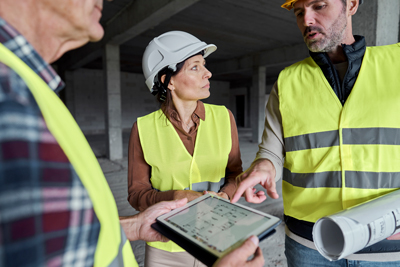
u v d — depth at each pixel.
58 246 0.23
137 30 4.49
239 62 8.75
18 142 0.21
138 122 1.11
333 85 0.90
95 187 0.31
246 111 14.64
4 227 0.19
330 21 0.84
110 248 0.33
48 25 0.33
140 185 1.09
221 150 1.11
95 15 0.37
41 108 0.25
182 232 0.55
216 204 0.71
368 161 0.83
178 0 3.23
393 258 0.79
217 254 0.46
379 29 1.93
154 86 1.12
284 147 1.08
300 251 0.97
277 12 4.79
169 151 1.06
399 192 0.74
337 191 0.87
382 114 0.81
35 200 0.21
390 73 0.83
